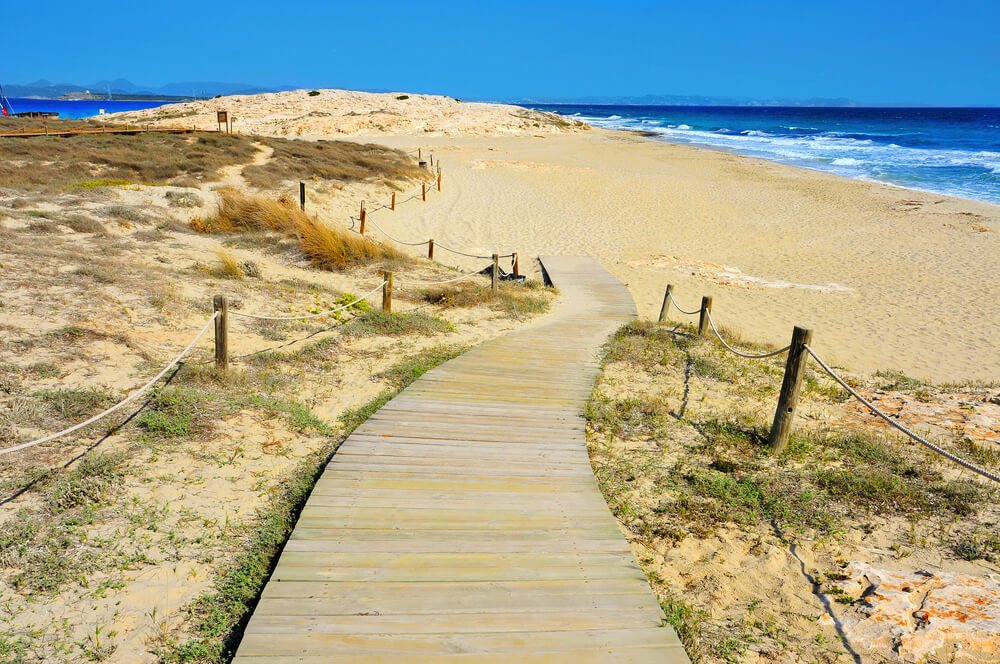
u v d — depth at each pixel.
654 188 30.36
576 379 7.87
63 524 4.43
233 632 3.72
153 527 4.55
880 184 33.12
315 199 21.39
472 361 8.40
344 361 8.23
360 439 5.99
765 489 5.45
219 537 4.55
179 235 14.60
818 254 19.19
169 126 53.06
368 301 11.03
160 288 9.59
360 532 4.49
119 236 13.63
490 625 3.64
